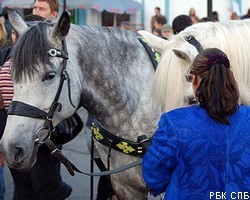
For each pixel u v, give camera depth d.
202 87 2.47
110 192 4.00
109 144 3.42
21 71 2.91
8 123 2.95
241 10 14.34
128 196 3.57
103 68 3.26
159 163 2.49
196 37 3.07
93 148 3.83
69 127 3.80
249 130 2.48
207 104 2.47
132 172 3.39
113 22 14.98
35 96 2.94
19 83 2.94
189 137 2.44
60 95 3.03
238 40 3.07
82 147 7.74
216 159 2.44
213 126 2.46
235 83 2.47
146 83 3.38
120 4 13.41
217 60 2.46
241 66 3.06
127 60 3.35
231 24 3.16
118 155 3.43
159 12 14.05
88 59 3.23
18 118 2.93
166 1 14.71
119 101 3.31
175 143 2.44
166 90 2.93
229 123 2.46
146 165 2.55
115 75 3.29
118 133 3.38
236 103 2.47
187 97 2.88
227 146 2.45
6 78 3.85
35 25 3.04
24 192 4.04
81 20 14.90
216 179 2.44
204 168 2.44
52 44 2.99
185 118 2.48
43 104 2.97
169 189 2.50
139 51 3.41
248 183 2.45
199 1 14.41
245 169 2.45
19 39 2.99
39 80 2.94
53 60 2.98
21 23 3.16
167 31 7.85
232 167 2.45
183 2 14.57
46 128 3.01
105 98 3.30
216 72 2.44
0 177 5.05
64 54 3.02
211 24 3.16
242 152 2.46
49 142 3.19
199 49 3.01
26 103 2.93
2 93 3.87
